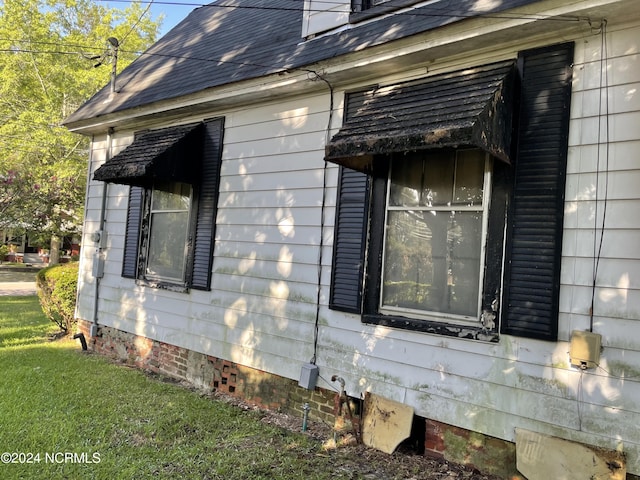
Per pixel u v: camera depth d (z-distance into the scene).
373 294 3.90
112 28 17.20
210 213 5.34
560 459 2.92
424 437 3.60
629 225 2.81
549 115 3.12
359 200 4.05
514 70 3.29
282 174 4.71
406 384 3.65
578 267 2.96
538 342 3.06
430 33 3.40
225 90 4.90
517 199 3.20
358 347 3.96
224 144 5.32
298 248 4.50
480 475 3.26
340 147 3.46
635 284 2.77
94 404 4.40
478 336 3.29
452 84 3.44
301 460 3.46
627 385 2.75
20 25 15.60
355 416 3.99
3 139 14.89
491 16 3.09
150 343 5.98
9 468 3.09
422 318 3.63
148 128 6.37
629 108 2.86
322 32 4.52
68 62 16.33
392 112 3.52
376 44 3.67
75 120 7.03
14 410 4.07
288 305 4.53
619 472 2.72
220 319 5.14
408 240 3.77
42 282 8.26
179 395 4.85
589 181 2.96
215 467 3.27
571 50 3.08
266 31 5.59
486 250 3.32
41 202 15.73
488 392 3.24
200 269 5.38
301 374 4.21
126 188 6.64
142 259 6.21
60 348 6.86
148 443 3.62
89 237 7.25
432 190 3.68
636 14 2.82
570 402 2.92
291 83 4.35
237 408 4.59
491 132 3.02
